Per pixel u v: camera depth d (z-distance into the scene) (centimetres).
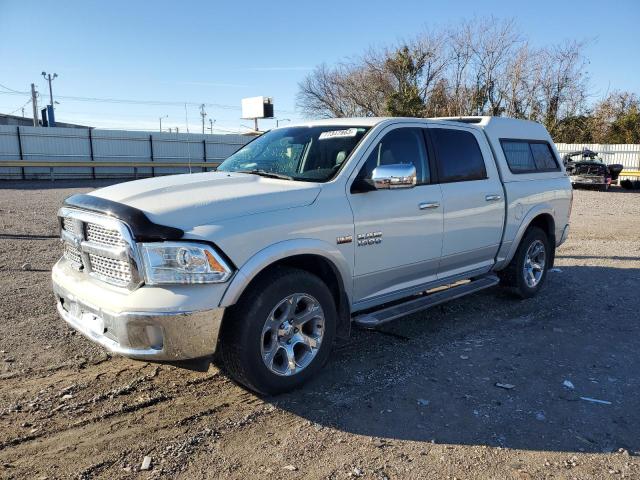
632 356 450
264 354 343
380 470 284
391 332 496
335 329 385
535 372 414
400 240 428
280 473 280
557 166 648
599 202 1844
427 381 393
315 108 4831
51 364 404
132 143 3484
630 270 775
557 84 3881
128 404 349
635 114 3956
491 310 570
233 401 357
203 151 3794
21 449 295
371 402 359
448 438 317
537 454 302
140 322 303
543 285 680
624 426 335
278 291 341
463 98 3891
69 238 365
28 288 598
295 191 366
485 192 516
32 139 3120
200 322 310
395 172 376
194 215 320
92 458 289
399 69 4025
